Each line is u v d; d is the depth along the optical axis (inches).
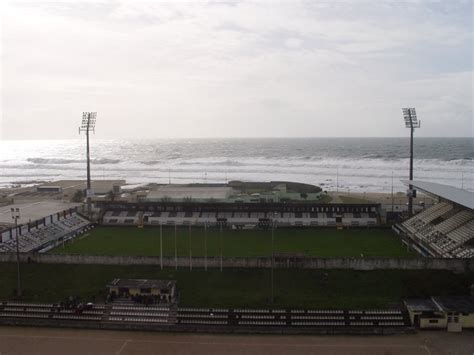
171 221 4094.5
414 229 3592.5
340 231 3799.2
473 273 2556.6
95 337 2185.0
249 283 2561.5
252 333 2226.9
